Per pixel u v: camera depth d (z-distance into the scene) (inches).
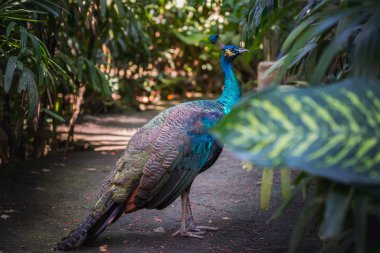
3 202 189.2
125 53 359.9
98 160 247.0
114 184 147.1
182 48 439.5
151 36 405.4
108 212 147.6
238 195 195.2
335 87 78.7
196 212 179.0
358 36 104.2
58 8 206.4
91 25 248.4
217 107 163.6
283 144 73.5
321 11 114.9
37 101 172.1
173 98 434.6
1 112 236.4
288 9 108.1
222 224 167.3
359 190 77.7
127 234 160.7
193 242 153.4
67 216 176.4
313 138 74.1
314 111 76.2
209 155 156.2
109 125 329.4
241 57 398.3
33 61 183.6
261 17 151.9
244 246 149.0
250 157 72.9
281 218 170.7
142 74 387.5
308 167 71.6
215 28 370.0
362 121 75.6
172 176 149.1
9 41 185.8
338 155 72.7
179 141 149.9
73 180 215.8
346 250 87.1
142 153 149.2
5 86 165.5
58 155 257.6
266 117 75.7
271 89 78.7
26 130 252.1
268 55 297.4
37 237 157.2
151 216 177.8
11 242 152.6
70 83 243.9
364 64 82.9
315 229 122.5
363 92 77.8
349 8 91.1
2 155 239.0
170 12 417.4
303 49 117.3
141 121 342.6
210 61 428.1
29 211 180.7
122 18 226.7
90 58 260.2
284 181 113.4
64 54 238.4
